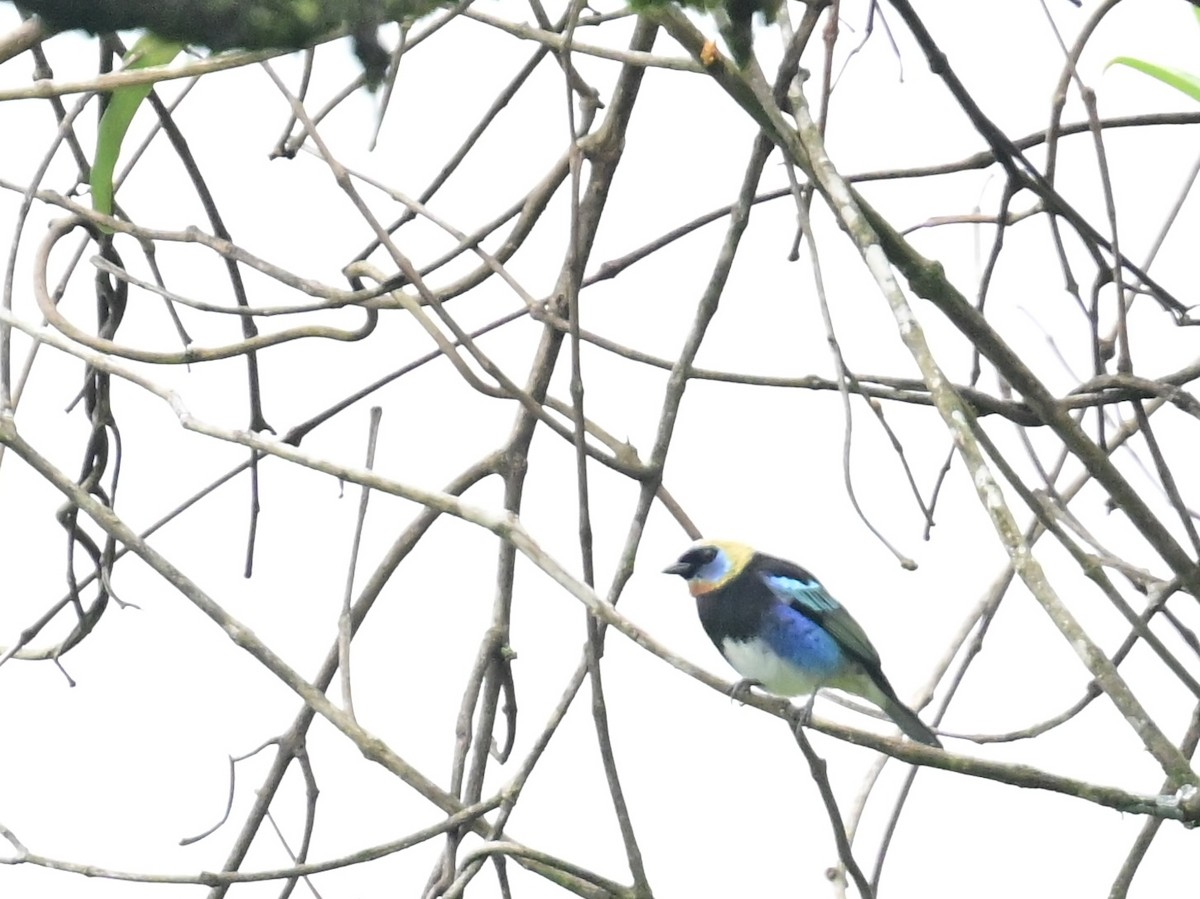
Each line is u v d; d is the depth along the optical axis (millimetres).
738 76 5914
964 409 5160
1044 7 7586
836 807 6867
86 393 9477
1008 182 7789
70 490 7141
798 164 5961
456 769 8633
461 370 7992
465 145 9312
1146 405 8906
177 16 2947
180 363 8477
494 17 7023
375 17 3168
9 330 7570
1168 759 4863
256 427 9734
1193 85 7809
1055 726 8062
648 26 8703
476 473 9273
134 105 8117
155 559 7152
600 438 8406
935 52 7410
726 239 8039
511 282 8484
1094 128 7492
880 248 5535
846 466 6035
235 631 7230
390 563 9250
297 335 8594
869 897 7020
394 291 8391
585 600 6164
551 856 7250
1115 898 7797
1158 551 7375
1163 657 7031
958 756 6070
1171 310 8234
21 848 7148
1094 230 7953
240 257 8469
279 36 3010
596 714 6891
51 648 9875
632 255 9094
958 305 7070
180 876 7227
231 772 8938
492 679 8875
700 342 8328
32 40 4406
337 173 7223
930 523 7246
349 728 7414
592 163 8930
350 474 6324
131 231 8438
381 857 7496
